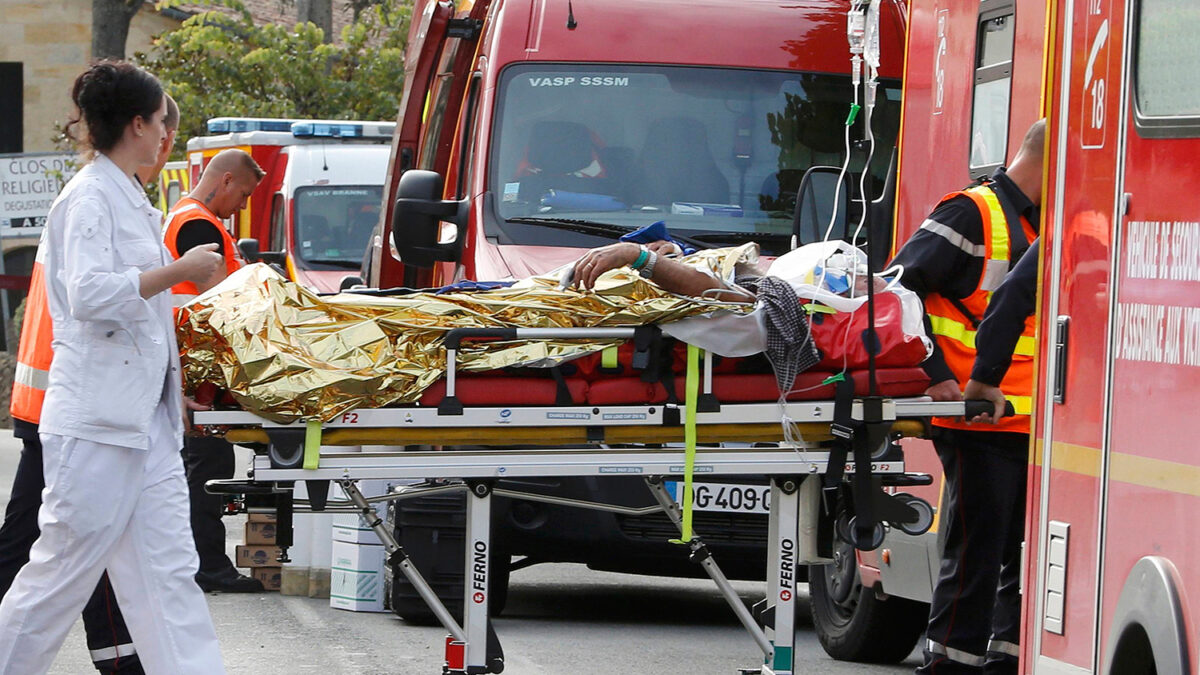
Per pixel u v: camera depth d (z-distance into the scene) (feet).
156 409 62.64
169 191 257.96
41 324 73.67
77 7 391.65
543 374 59.98
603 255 60.44
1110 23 48.91
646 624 104.37
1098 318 49.01
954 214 67.72
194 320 60.44
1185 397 43.06
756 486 94.68
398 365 58.90
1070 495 50.83
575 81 102.89
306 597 110.42
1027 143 68.03
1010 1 75.05
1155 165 45.47
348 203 212.64
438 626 98.58
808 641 102.68
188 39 297.33
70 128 63.52
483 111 102.22
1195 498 42.16
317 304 60.08
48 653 63.36
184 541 63.46
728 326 59.31
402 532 96.17
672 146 101.45
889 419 60.23
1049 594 52.31
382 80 302.86
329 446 59.82
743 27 105.40
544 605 113.39
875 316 60.90
